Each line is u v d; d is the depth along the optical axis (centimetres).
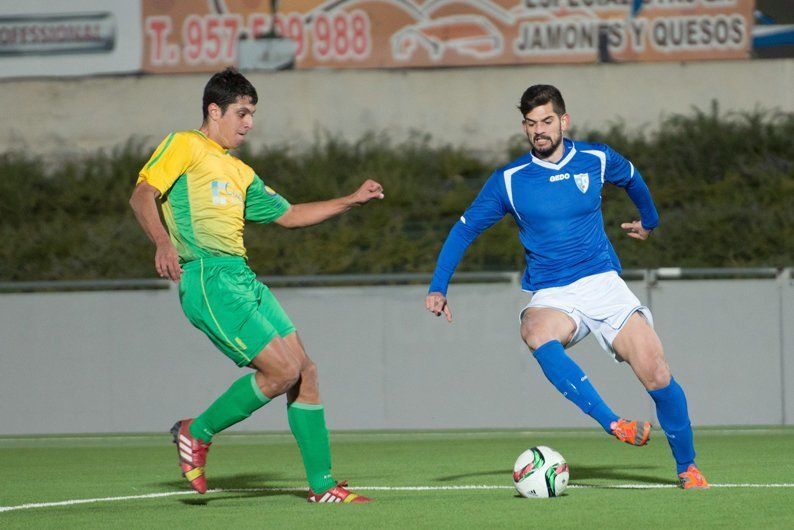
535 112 1922
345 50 6153
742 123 5919
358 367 3984
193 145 1778
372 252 5288
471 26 6100
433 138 6125
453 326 3966
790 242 5175
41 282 4125
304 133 6166
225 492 2102
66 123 6272
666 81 5994
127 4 6231
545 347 1884
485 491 2038
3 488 2284
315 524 1561
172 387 4012
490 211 1983
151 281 4103
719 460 2688
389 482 2273
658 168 5691
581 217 1953
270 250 5250
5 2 6266
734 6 5959
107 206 5847
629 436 1778
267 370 1748
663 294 3916
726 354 3903
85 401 4031
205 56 6200
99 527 1582
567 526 1509
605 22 6012
